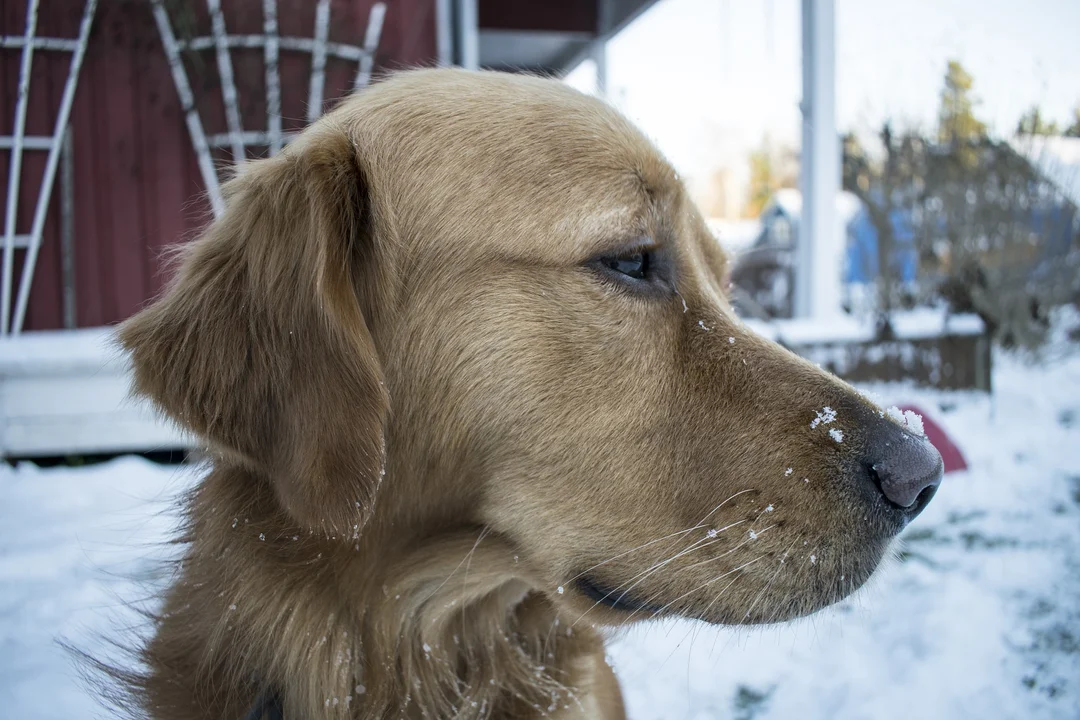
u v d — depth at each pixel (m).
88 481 0.98
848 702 0.56
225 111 1.26
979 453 1.08
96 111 1.21
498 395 0.35
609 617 0.37
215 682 0.38
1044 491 0.93
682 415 0.36
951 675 0.58
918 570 0.74
